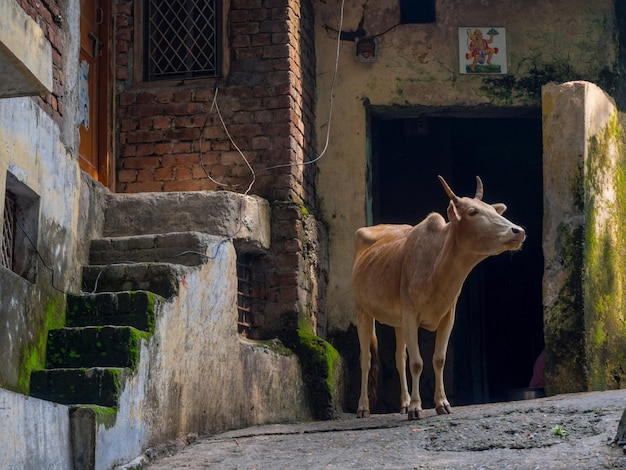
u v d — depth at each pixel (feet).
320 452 25.40
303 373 35.91
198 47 38.42
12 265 26.86
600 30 41.47
